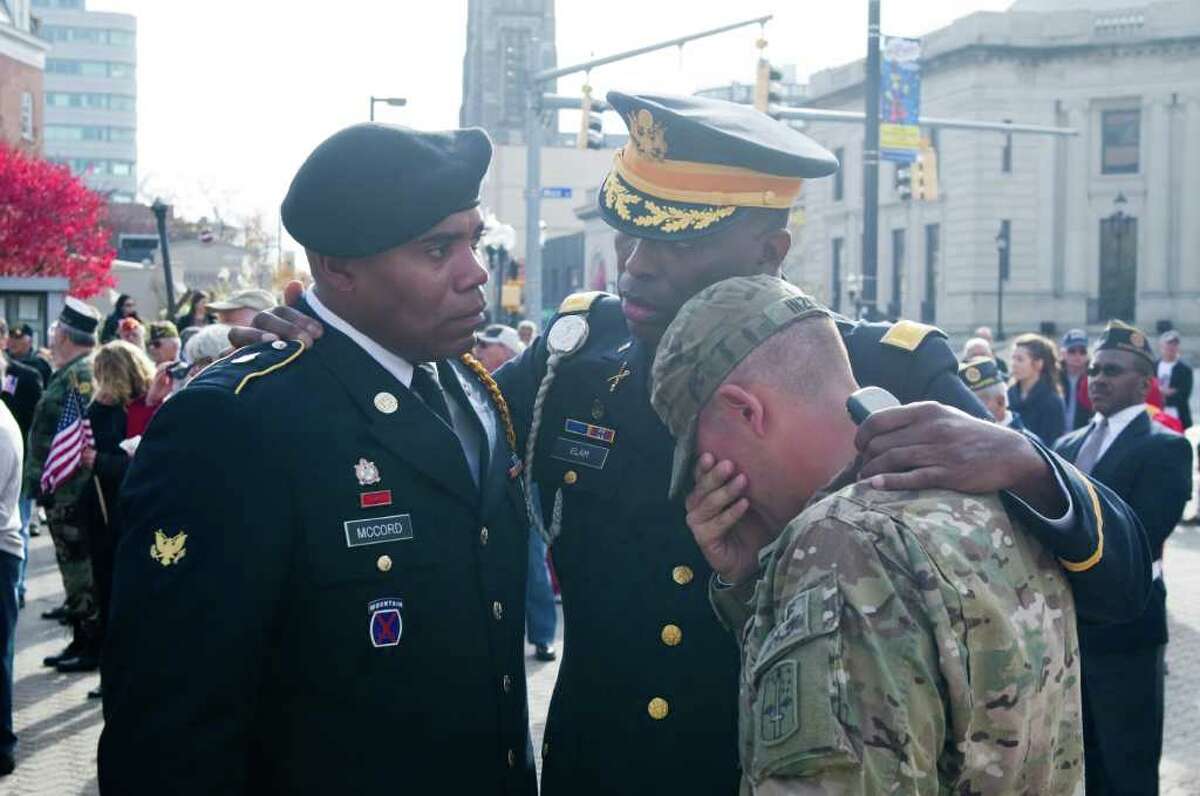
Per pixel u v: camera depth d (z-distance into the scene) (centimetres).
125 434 671
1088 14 4044
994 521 151
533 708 616
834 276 4738
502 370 270
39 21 4550
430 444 212
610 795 226
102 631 691
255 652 194
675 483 175
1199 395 3064
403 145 205
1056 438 879
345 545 201
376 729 200
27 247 2827
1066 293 4109
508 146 6406
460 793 207
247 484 195
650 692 225
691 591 224
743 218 219
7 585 528
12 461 522
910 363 226
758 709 145
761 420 164
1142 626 422
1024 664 146
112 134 13462
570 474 238
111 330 1434
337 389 210
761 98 1458
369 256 207
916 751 137
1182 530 1203
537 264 1817
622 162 230
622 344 246
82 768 540
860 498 150
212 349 600
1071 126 4075
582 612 235
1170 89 3984
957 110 4131
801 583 147
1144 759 423
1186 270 4019
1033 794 151
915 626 140
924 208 4266
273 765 200
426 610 205
